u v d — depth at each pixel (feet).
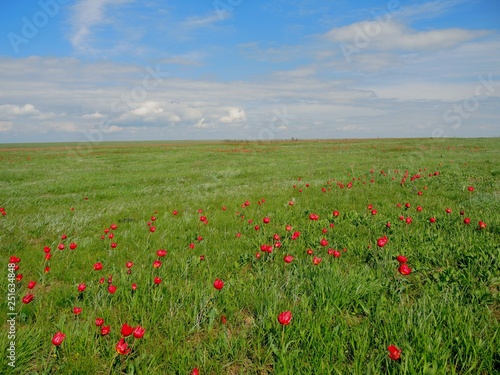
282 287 13.79
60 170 81.35
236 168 78.79
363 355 9.34
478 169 60.75
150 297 13.01
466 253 16.74
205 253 18.49
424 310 11.19
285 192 39.47
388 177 50.31
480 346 9.36
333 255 17.22
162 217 27.86
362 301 12.73
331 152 138.00
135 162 106.42
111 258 18.49
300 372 8.95
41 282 15.84
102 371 9.45
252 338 10.72
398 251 18.08
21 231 23.95
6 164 102.94
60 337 8.98
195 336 11.20
